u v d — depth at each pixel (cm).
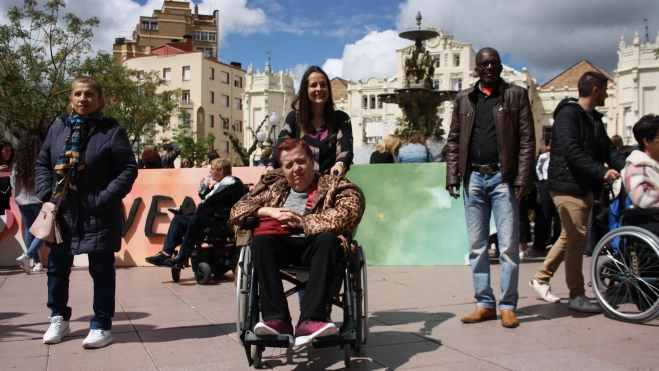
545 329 489
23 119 3003
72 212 442
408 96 1867
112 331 493
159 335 478
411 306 586
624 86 6881
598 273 547
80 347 444
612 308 527
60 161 441
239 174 928
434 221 898
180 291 698
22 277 831
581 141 548
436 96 1881
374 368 388
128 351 432
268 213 398
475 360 403
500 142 506
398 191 905
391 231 903
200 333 485
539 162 1056
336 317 534
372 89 8412
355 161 2114
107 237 446
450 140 544
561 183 554
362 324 415
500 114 508
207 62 7988
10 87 2942
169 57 7981
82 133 451
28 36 2961
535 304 595
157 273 859
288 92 8462
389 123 4328
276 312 367
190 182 934
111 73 3828
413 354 419
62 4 3003
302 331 361
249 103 8362
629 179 544
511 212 508
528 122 505
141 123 4691
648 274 530
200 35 9906
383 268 867
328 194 408
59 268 465
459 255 892
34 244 856
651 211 530
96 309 453
